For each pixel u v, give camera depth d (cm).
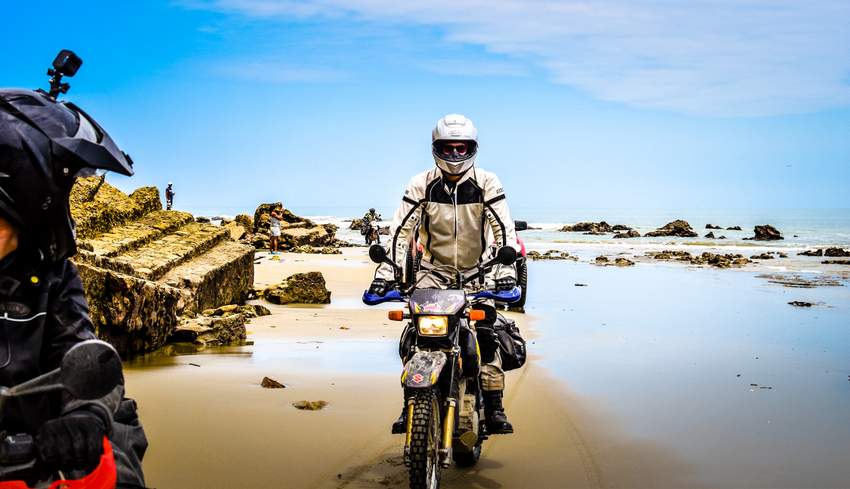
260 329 1044
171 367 773
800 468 533
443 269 559
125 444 230
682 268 2506
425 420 436
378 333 1039
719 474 520
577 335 1070
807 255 3441
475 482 503
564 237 6072
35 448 204
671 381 786
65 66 229
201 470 490
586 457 552
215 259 1242
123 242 1076
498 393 523
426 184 546
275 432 576
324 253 3108
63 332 217
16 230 209
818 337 1070
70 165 208
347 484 480
